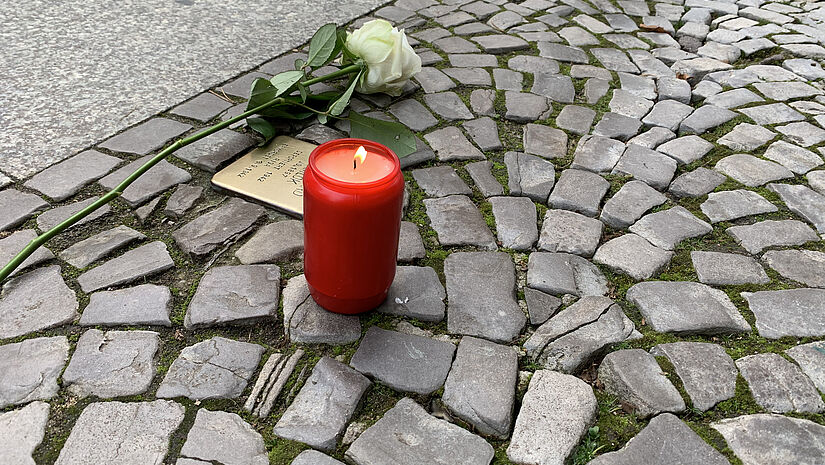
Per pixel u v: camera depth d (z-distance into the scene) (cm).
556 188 201
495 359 142
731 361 144
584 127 235
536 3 341
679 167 216
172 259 164
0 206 176
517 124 236
